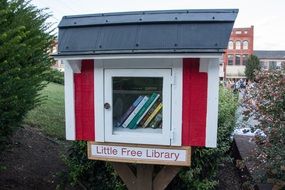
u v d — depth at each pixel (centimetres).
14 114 339
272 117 422
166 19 290
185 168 396
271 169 374
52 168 479
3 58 317
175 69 297
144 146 311
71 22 312
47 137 588
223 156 512
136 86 317
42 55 411
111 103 313
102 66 310
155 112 317
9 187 399
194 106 299
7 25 342
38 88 420
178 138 303
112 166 384
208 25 283
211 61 292
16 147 498
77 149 425
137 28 293
